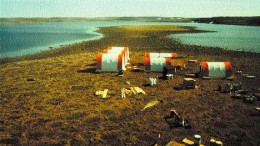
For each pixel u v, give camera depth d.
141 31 90.88
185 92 22.28
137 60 37.09
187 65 33.16
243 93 21.91
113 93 22.11
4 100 20.95
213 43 57.94
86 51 46.75
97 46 53.22
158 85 24.34
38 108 19.17
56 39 72.31
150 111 18.31
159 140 14.48
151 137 14.82
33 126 16.34
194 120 16.92
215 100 20.38
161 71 29.55
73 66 33.12
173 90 22.84
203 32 90.31
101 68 29.33
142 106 19.22
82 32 100.19
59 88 23.84
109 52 33.69
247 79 26.44
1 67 33.81
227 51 44.84
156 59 30.12
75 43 60.50
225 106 19.17
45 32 102.44
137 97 21.09
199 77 27.06
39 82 25.98
